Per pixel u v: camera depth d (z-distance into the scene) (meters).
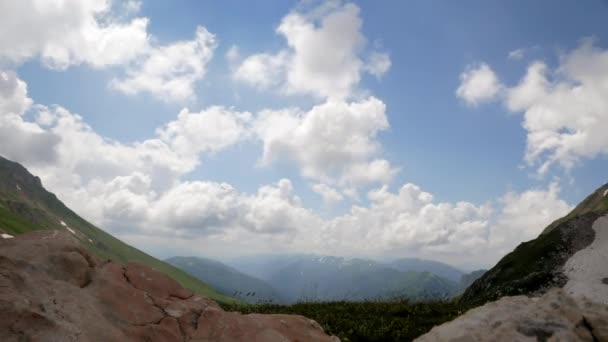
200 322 7.52
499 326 9.06
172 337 6.90
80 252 7.41
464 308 20.61
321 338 9.27
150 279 8.00
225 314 8.02
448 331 9.73
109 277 7.40
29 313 5.38
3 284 5.62
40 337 5.27
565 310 8.95
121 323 6.56
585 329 8.34
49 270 6.51
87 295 6.64
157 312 7.21
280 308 21.20
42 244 6.96
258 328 8.20
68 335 5.55
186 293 8.24
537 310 9.23
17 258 6.30
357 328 16.77
